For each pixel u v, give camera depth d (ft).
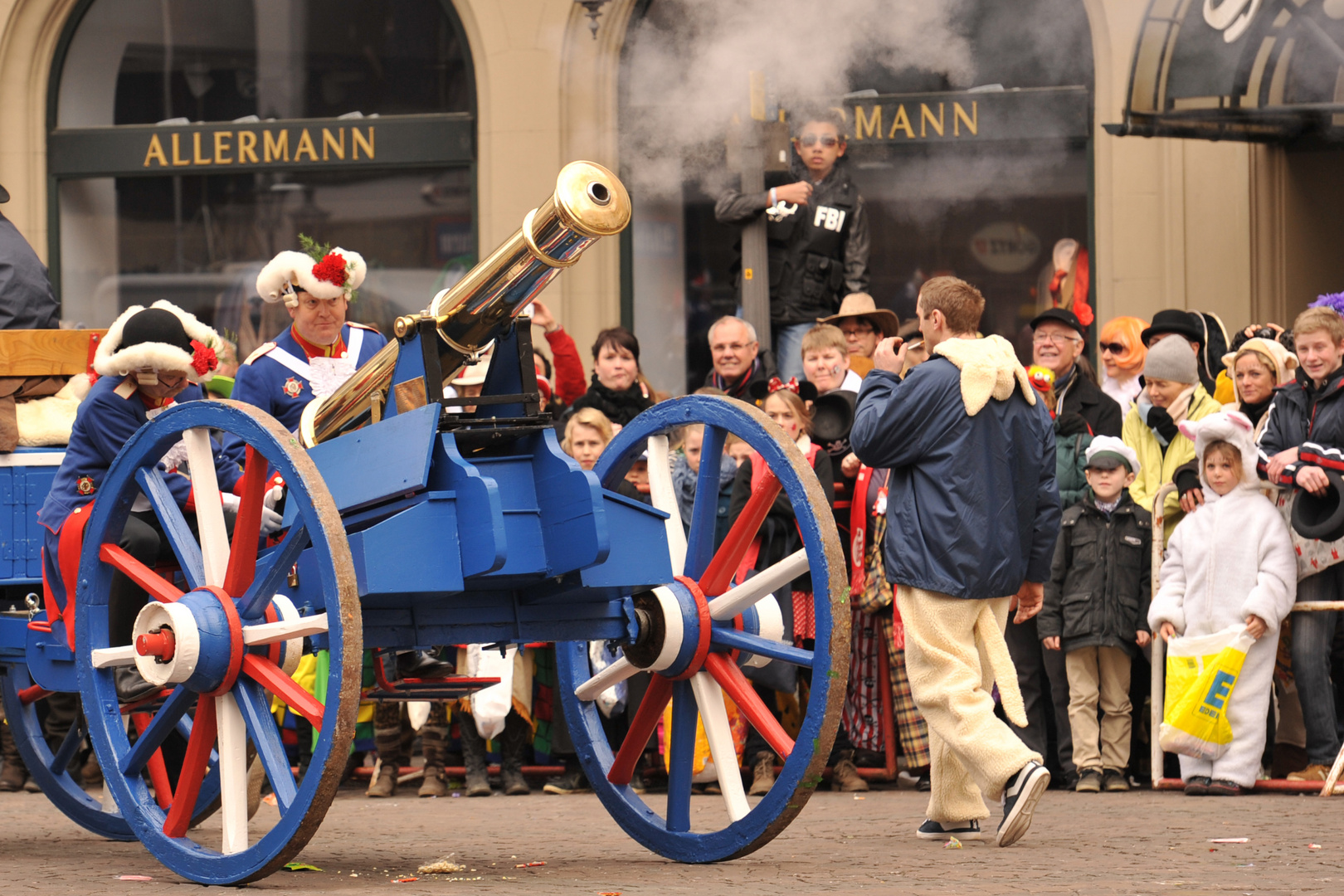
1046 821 77.20
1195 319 102.83
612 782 67.77
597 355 104.27
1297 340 91.04
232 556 59.72
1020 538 68.80
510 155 133.08
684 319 132.46
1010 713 68.33
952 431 67.72
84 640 63.57
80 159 138.82
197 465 60.64
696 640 63.98
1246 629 88.38
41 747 74.84
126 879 60.70
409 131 135.64
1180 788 91.86
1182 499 92.12
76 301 139.44
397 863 65.10
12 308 78.43
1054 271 128.77
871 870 60.59
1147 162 125.70
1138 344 108.06
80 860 67.46
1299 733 96.94
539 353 112.57
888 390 70.03
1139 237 125.80
